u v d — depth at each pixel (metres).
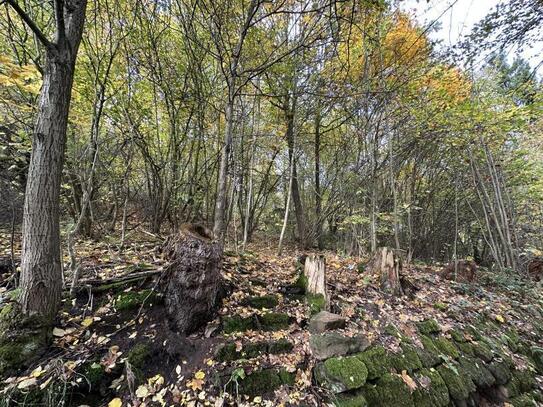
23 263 1.96
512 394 2.82
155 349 2.09
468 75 5.72
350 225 7.60
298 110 6.94
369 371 2.28
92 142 3.32
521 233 7.39
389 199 7.23
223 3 3.73
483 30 4.15
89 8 3.88
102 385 1.86
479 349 3.07
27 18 1.67
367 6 3.52
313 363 2.28
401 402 2.19
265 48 5.51
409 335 2.85
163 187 4.96
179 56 5.00
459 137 5.89
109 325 2.20
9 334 1.84
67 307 2.24
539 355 3.52
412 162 7.34
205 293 2.38
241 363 2.13
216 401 1.88
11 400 1.64
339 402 2.03
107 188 5.08
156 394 1.85
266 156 8.23
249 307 2.71
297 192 8.79
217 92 5.42
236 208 7.79
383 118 6.38
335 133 8.45
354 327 2.71
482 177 6.63
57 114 1.96
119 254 3.36
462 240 9.29
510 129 5.32
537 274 6.34
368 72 5.97
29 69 2.38
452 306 3.67
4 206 4.12
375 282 3.76
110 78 4.05
